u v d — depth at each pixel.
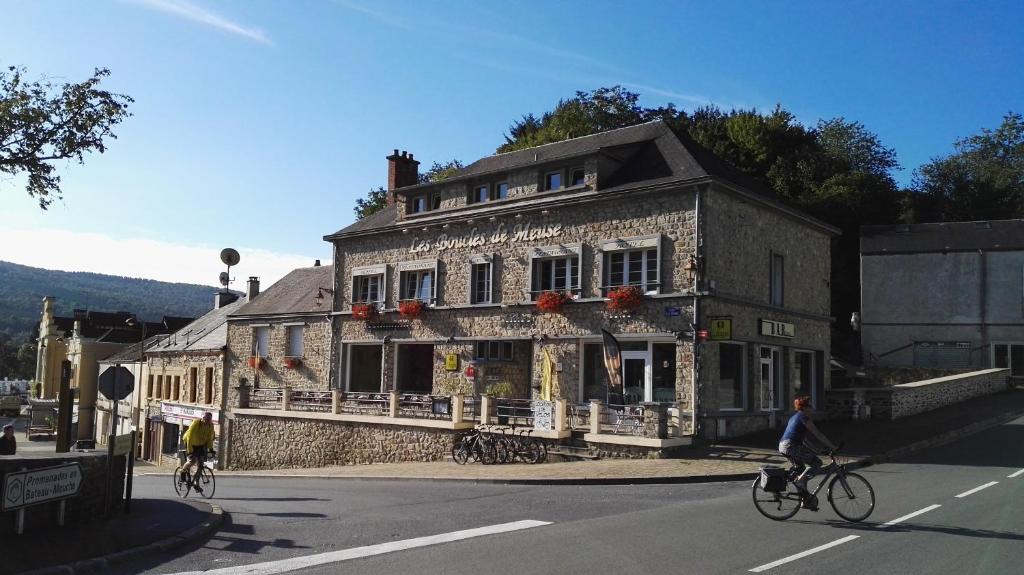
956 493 12.78
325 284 34.19
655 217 22.23
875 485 13.94
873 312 40.16
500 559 8.45
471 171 31.36
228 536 10.32
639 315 22.17
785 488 10.73
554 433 20.78
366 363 31.19
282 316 33.19
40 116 15.48
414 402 25.11
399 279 29.09
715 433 21.00
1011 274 37.56
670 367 21.86
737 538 9.44
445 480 17.62
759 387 23.42
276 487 18.08
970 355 37.78
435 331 27.45
